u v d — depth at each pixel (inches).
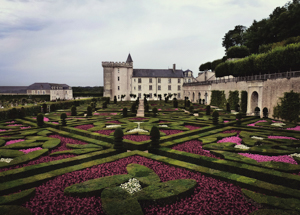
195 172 301.9
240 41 2493.8
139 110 1354.6
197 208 214.1
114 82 2810.0
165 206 221.0
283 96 877.2
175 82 2967.5
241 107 1259.8
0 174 275.7
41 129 617.0
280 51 1058.7
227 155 364.5
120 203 208.4
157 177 278.2
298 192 227.0
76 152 390.3
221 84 1640.0
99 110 1258.6
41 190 247.3
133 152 394.3
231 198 231.3
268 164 316.8
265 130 608.7
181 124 713.6
